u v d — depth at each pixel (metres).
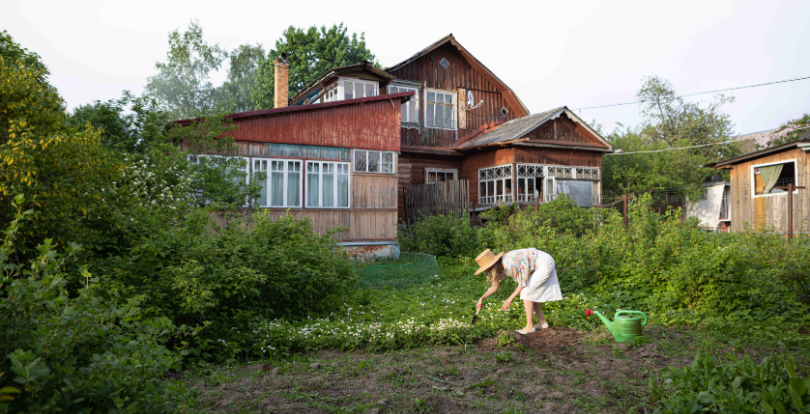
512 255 6.12
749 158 18.81
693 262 7.21
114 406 2.65
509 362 5.04
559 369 4.77
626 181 29.03
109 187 5.48
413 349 5.75
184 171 10.95
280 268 6.82
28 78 4.87
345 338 5.90
